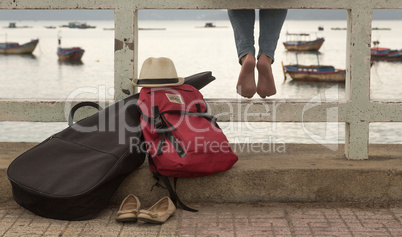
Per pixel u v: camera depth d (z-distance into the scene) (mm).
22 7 3508
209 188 3359
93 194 2984
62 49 59438
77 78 39594
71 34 164500
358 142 3576
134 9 3488
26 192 2947
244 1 3459
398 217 3098
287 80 39281
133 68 3541
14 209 3229
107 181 3018
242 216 3135
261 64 3566
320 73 36844
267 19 3588
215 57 55688
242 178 3348
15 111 3582
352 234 2834
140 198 3391
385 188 3342
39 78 38875
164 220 3020
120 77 3553
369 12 3477
